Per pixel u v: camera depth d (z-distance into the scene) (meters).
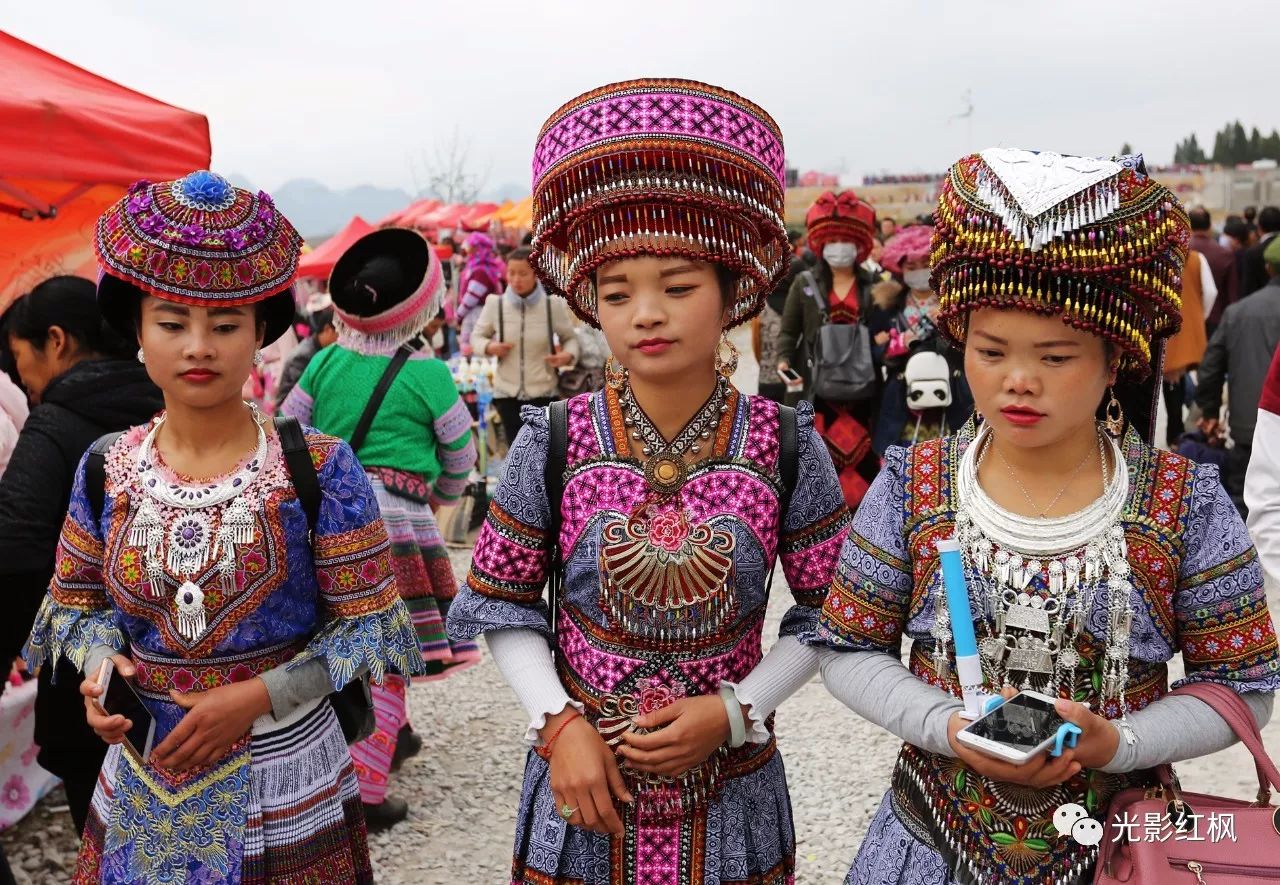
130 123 4.10
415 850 3.36
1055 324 1.46
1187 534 1.54
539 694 1.82
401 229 3.65
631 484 1.80
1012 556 1.57
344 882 2.06
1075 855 1.58
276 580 1.96
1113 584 1.52
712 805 1.85
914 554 1.66
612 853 1.84
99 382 2.50
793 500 1.88
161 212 1.82
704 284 1.70
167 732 1.98
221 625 1.93
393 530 3.55
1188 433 6.38
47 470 2.38
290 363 5.59
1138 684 1.58
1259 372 5.88
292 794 1.99
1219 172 39.53
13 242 4.91
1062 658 1.55
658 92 1.67
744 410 1.86
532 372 7.25
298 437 2.01
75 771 2.59
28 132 3.74
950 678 1.63
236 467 1.96
